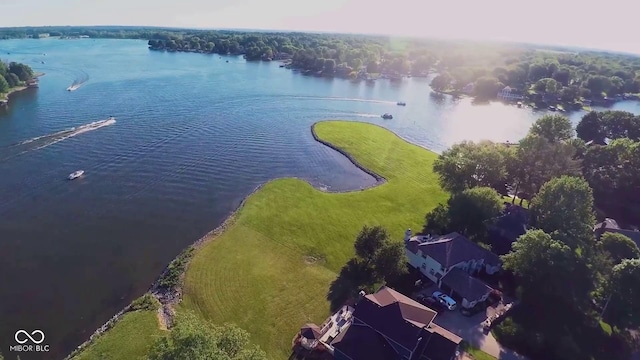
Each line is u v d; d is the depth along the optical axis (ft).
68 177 297.33
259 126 449.06
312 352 157.07
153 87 597.93
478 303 184.34
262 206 270.05
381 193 298.76
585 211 219.00
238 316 174.19
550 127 327.47
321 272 205.57
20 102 478.18
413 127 491.31
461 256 199.21
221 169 331.36
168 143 377.91
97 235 234.99
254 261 211.82
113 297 189.88
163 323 171.01
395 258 193.26
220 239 230.89
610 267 184.55
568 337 167.63
